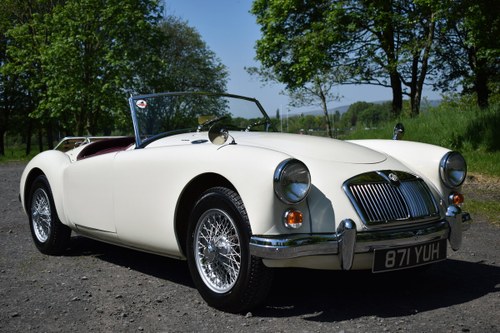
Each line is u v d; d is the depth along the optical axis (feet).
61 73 71.82
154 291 11.43
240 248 9.50
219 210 9.87
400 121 47.57
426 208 10.50
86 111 75.05
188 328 9.25
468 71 63.41
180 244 11.05
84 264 13.85
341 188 9.78
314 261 9.37
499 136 37.45
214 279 10.30
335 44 62.85
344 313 9.96
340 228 9.21
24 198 15.80
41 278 12.50
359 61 64.23
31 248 15.81
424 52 56.18
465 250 15.26
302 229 9.32
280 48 66.80
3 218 20.97
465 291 11.35
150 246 11.68
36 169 15.48
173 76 93.40
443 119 43.65
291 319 9.64
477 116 41.39
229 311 9.99
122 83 69.56
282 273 12.78
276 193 8.99
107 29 71.77
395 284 11.93
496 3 40.27
